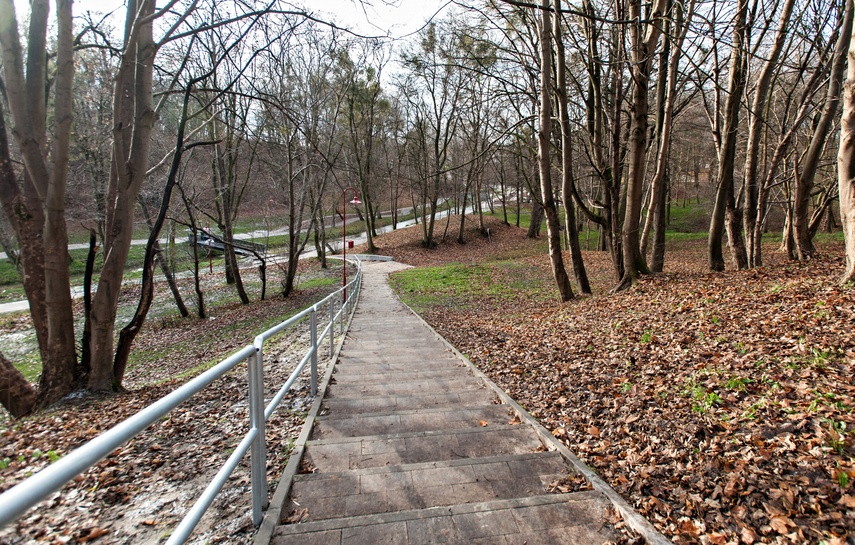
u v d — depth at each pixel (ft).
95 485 10.62
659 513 9.38
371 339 32.76
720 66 39.63
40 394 24.56
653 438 12.66
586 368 20.35
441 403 17.39
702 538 8.53
